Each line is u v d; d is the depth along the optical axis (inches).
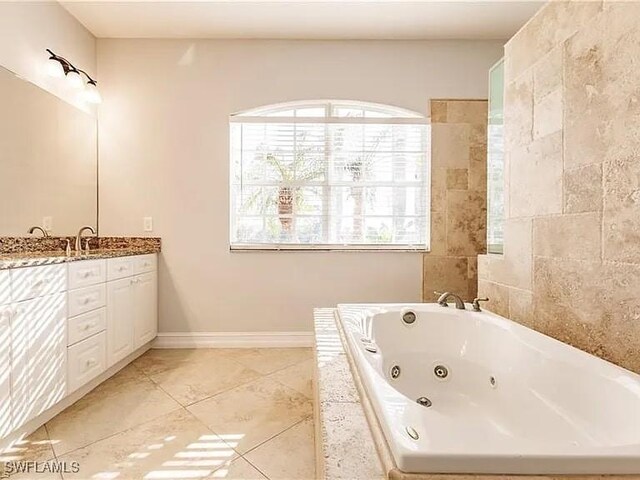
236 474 58.7
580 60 60.2
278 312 125.2
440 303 86.1
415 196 127.9
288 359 111.3
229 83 123.0
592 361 50.1
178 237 123.3
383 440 34.7
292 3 104.0
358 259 126.0
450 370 77.9
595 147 57.4
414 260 126.4
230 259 124.3
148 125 122.3
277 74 123.3
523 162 76.8
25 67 92.4
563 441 50.6
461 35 121.8
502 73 87.5
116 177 122.0
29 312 68.2
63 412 78.0
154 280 119.9
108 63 121.4
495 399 68.3
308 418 76.1
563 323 64.8
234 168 125.7
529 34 74.8
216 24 114.4
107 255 92.7
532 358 60.0
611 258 54.7
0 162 85.5
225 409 79.8
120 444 66.5
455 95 125.2
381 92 124.5
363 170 127.0
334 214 127.1
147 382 93.8
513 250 80.0
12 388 64.6
